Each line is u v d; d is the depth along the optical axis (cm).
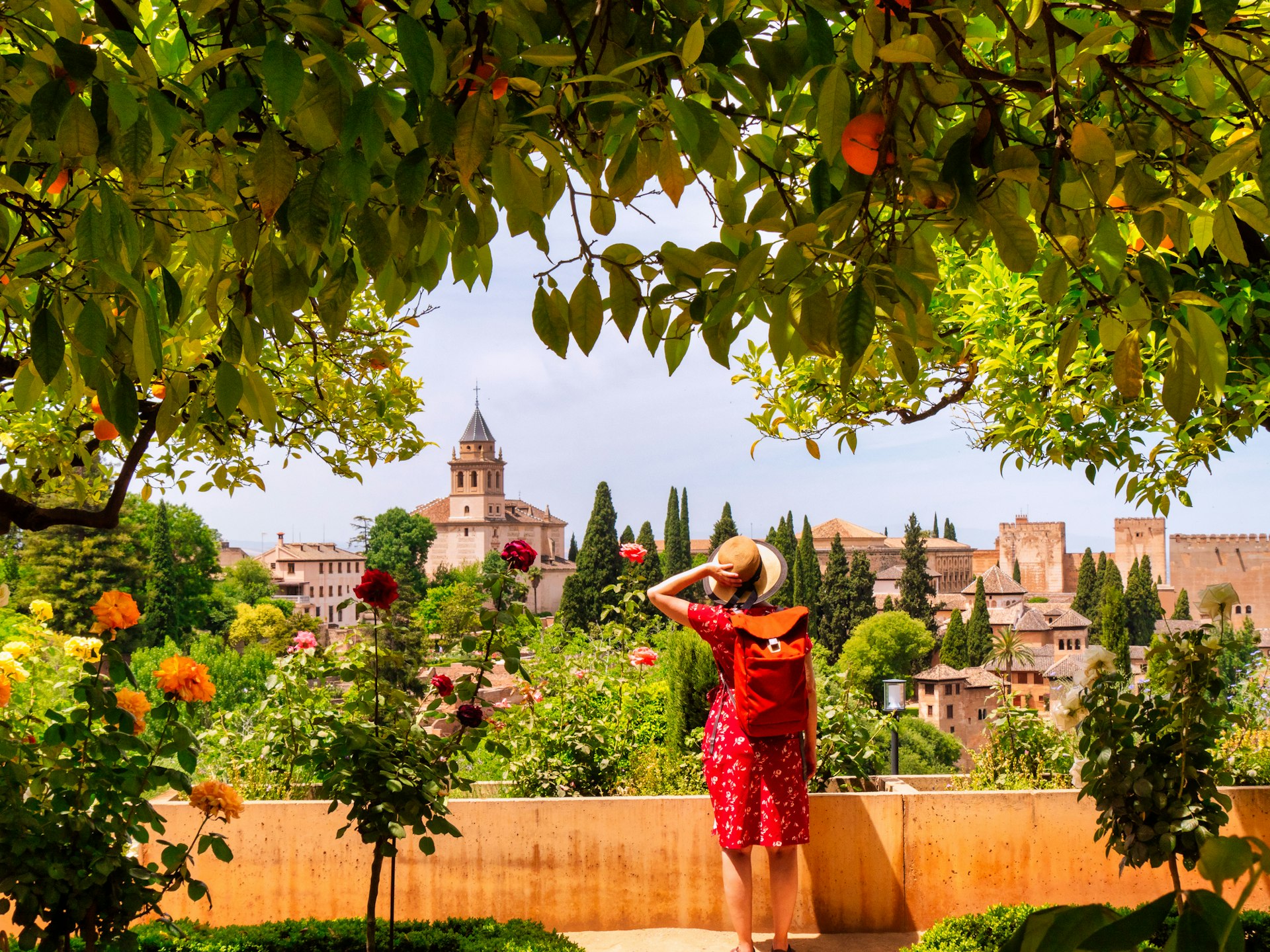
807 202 175
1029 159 120
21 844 269
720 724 410
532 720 604
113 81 116
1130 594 6969
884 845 481
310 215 133
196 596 6369
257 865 476
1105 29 123
